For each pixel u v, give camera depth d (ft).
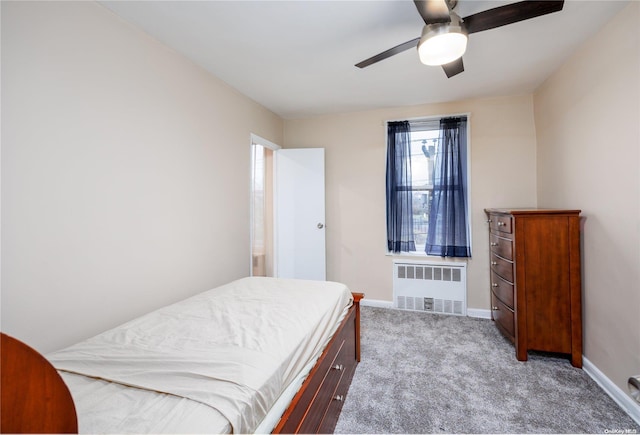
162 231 6.47
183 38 6.41
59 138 4.53
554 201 8.46
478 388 6.19
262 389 2.95
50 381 1.77
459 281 10.55
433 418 5.32
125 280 5.59
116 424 2.37
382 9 5.55
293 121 12.73
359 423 5.21
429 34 4.83
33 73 4.22
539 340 7.20
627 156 5.47
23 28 4.11
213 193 8.21
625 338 5.57
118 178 5.48
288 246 12.33
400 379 6.55
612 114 5.87
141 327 4.39
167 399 2.69
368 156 11.76
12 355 1.66
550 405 5.62
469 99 10.48
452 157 10.41
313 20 5.87
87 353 3.57
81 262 4.83
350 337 6.42
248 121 10.08
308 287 6.63
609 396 5.85
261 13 5.62
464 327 9.43
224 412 2.53
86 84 4.94
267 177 13.21
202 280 7.72
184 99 7.16
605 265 6.12
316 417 4.12
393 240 11.27
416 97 10.23
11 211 3.99
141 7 5.33
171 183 6.73
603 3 5.40
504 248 8.09
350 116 11.98
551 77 8.53
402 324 9.73
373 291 11.72
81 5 4.87
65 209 4.61
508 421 5.22
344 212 12.08
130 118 5.74
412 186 11.30
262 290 6.39
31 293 4.18
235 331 4.16
